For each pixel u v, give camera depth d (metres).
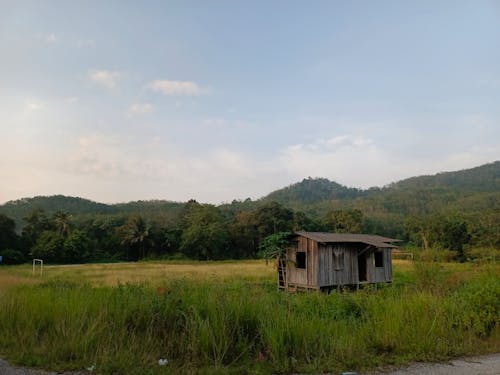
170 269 45.94
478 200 134.38
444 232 65.88
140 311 8.36
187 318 7.74
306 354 7.05
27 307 8.92
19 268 50.06
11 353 7.02
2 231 70.75
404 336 7.95
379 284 25.39
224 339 7.16
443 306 9.53
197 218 87.62
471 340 8.30
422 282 14.98
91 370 6.22
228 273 35.56
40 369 6.32
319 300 13.43
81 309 8.41
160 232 89.75
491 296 9.38
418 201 159.12
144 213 129.38
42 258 70.31
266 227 89.56
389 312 9.19
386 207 156.50
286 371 6.41
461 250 64.31
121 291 9.97
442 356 7.26
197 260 82.88
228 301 8.51
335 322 9.33
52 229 82.56
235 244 91.44
